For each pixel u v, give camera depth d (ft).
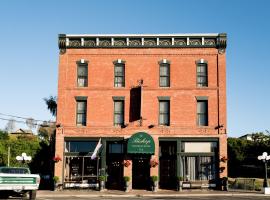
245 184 113.60
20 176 72.28
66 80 112.57
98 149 107.96
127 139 109.70
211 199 81.92
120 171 111.14
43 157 157.38
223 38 111.34
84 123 111.75
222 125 109.09
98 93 112.06
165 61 112.47
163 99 110.93
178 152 109.09
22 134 224.53
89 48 113.80
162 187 110.42
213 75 111.75
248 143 179.01
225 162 107.55
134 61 113.09
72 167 110.63
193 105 110.63
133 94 111.75
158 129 109.81
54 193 97.40
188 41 112.78
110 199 82.38
